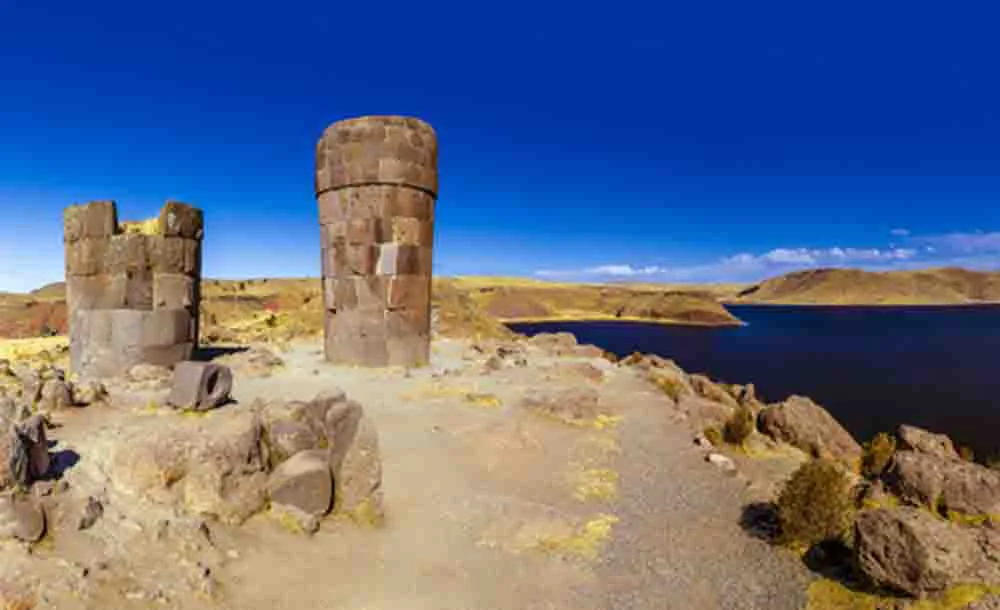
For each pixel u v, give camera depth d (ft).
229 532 19.89
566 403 42.86
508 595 19.83
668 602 19.80
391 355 59.16
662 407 50.08
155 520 18.72
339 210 60.08
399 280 59.47
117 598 15.01
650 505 28.50
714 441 39.78
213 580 16.99
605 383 60.70
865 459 36.35
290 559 19.57
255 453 22.62
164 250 47.44
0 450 17.19
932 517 19.90
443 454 33.55
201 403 30.76
